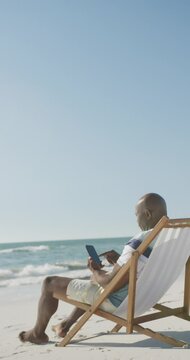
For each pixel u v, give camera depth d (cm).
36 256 4056
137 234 380
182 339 424
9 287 1293
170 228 360
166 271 391
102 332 476
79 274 1795
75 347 406
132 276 371
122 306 385
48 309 427
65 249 4953
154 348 384
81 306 406
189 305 441
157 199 388
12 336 500
